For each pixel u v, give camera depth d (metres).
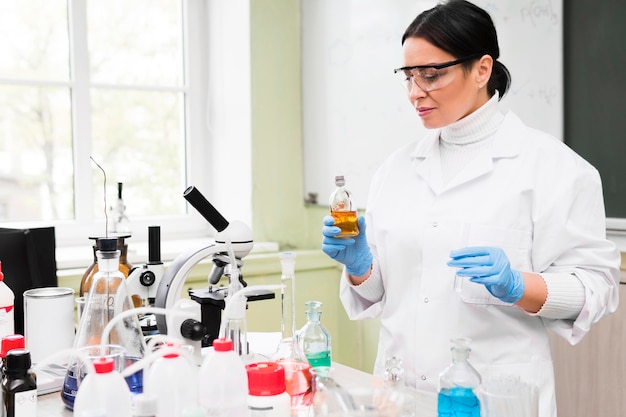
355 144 2.95
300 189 3.24
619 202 2.09
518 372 1.57
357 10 2.89
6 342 1.34
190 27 3.24
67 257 2.67
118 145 3.09
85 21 2.96
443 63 1.56
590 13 2.12
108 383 1.04
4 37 2.81
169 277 1.60
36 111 2.89
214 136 3.30
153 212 3.21
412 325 1.69
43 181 2.92
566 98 2.20
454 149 1.75
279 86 3.16
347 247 1.71
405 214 1.75
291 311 1.47
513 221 1.59
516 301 1.48
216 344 1.12
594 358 2.15
